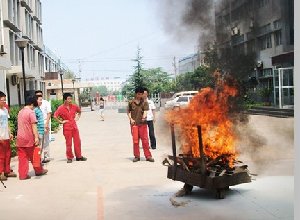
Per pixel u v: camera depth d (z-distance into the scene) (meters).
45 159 9.91
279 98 25.12
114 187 6.90
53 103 26.83
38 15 40.84
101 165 9.18
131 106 9.52
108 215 5.29
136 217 5.14
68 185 7.20
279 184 6.61
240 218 4.95
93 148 12.38
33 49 37.47
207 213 5.19
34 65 37.94
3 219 5.28
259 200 5.69
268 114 23.36
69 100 9.70
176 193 6.11
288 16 18.64
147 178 7.54
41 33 43.03
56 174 8.28
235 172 5.95
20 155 7.89
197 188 6.59
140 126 9.48
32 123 7.93
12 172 8.18
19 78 27.00
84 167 8.99
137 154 9.55
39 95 9.52
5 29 24.39
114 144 13.21
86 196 6.35
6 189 7.02
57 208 5.71
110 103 70.19
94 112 41.81
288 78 25.16
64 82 57.41
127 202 5.89
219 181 5.74
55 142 14.70
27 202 6.09
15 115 12.40
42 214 5.45
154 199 5.99
